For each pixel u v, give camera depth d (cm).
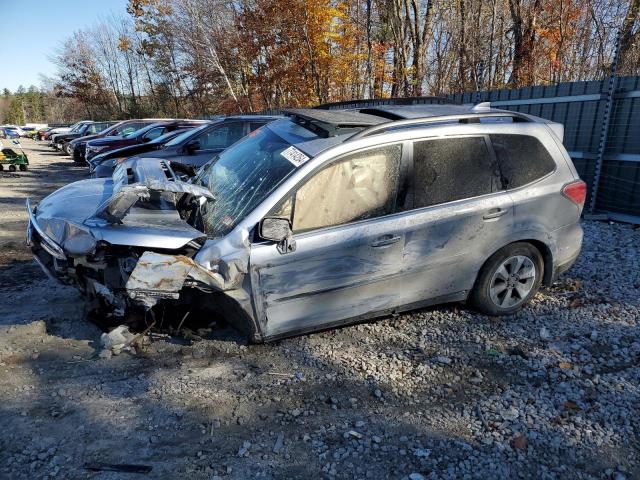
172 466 255
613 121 732
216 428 285
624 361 354
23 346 372
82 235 331
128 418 293
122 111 4906
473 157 394
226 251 329
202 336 385
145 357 359
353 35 2236
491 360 359
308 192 347
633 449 268
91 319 380
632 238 636
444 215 377
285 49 2292
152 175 400
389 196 366
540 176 416
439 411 302
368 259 360
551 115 834
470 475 249
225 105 2869
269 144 405
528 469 254
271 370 345
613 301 449
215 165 447
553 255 428
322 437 278
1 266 568
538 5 1884
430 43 2431
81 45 4856
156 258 317
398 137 371
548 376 338
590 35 1948
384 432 282
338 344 381
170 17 3123
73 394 316
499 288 417
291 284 344
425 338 391
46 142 4156
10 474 248
